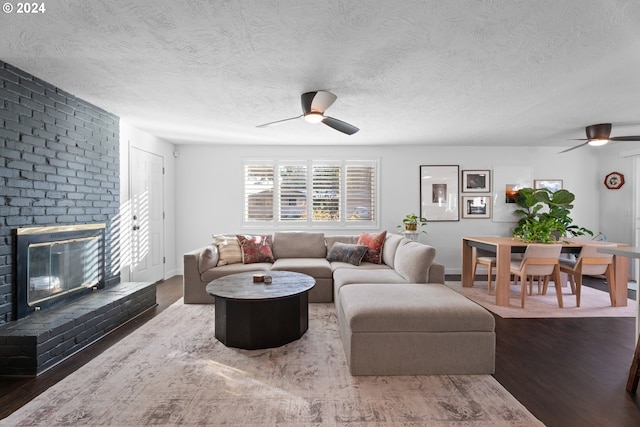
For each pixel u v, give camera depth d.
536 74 2.61
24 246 2.57
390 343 2.15
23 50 2.21
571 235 5.71
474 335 2.17
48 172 2.84
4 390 1.97
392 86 2.87
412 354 2.16
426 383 2.06
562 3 1.69
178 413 1.74
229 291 2.63
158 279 4.98
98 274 3.47
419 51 2.22
